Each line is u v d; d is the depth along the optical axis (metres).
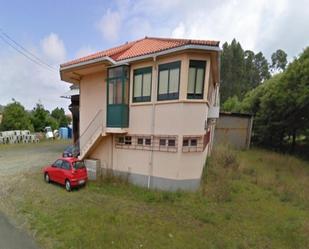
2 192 10.00
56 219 7.21
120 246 5.68
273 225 7.39
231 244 6.08
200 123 10.26
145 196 9.70
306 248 6.09
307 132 22.45
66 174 10.54
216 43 9.36
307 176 13.88
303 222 7.70
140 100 11.38
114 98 11.91
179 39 12.16
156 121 10.70
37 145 27.91
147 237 6.24
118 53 12.45
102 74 13.09
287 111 21.36
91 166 12.81
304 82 19.70
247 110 30.52
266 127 24.80
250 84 59.47
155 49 10.84
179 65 9.96
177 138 10.05
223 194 9.72
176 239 6.23
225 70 57.81
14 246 5.62
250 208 8.84
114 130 11.69
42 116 39.59
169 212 8.16
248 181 12.59
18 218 7.36
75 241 5.80
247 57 63.69
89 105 13.95
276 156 19.62
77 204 8.66
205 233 6.66
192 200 9.30
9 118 33.69
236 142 24.20
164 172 10.47
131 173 11.65
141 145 11.23
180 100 9.88
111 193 10.16
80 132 14.58
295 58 23.23
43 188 10.75
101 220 7.13
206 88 10.23
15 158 18.59
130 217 7.55
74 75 14.12
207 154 15.39
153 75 10.73
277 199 9.98
